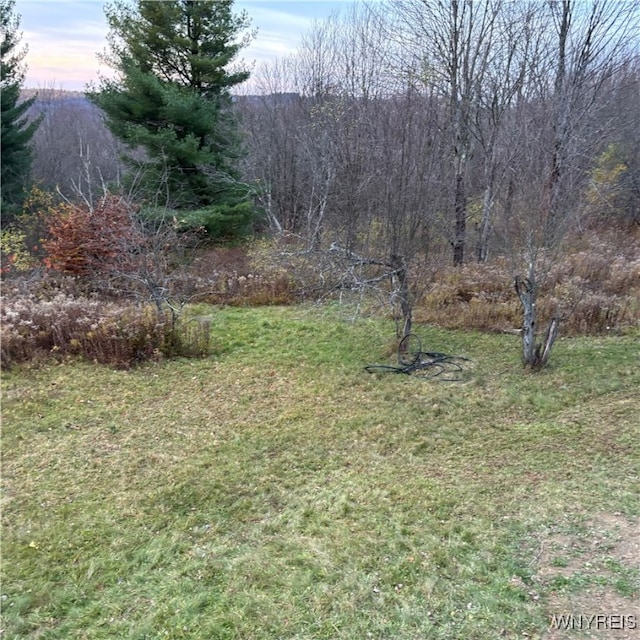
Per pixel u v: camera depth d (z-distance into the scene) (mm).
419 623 2582
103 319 6875
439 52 10695
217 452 4453
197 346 6891
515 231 5996
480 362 6301
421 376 5961
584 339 6852
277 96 19234
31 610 2799
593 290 8203
